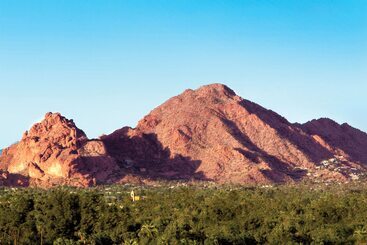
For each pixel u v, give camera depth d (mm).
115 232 133500
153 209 175750
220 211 164750
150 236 130625
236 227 149250
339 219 167000
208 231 138875
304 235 143250
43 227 134875
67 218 138375
